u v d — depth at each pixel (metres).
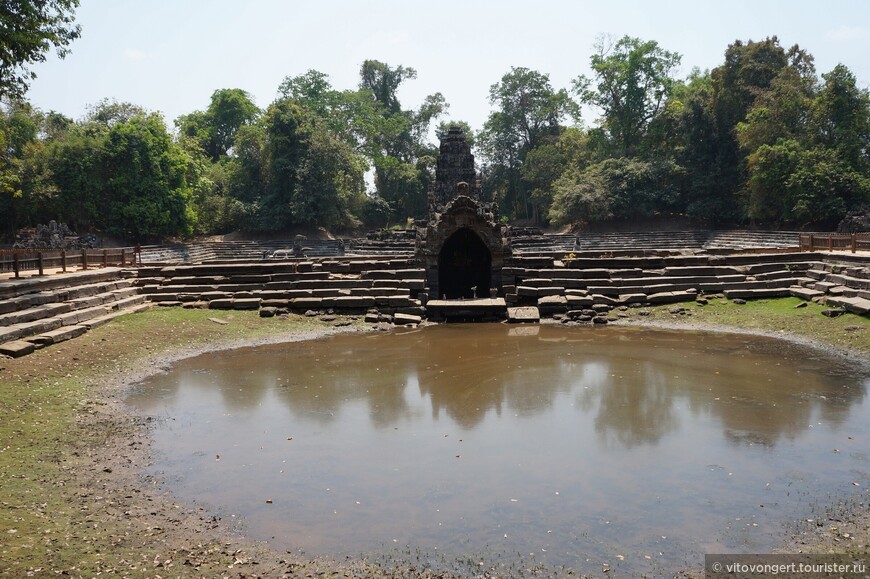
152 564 8.31
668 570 8.25
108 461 12.01
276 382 17.67
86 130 67.25
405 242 55.97
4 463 11.49
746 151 71.00
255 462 12.01
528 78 90.50
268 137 79.69
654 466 11.55
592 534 9.19
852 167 58.62
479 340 23.05
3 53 23.97
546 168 84.88
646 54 82.38
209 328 24.23
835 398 15.28
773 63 71.50
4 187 38.84
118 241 65.19
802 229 61.06
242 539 9.13
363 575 8.20
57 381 16.80
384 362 19.89
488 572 8.25
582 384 16.97
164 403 15.74
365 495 10.55
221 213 76.44
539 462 11.84
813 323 22.78
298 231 78.19
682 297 27.53
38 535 8.89
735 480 10.89
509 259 29.14
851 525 9.28
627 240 66.69
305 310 27.19
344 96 92.19
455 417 14.52
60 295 23.36
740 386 16.47
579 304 27.08
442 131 99.44
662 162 75.00
